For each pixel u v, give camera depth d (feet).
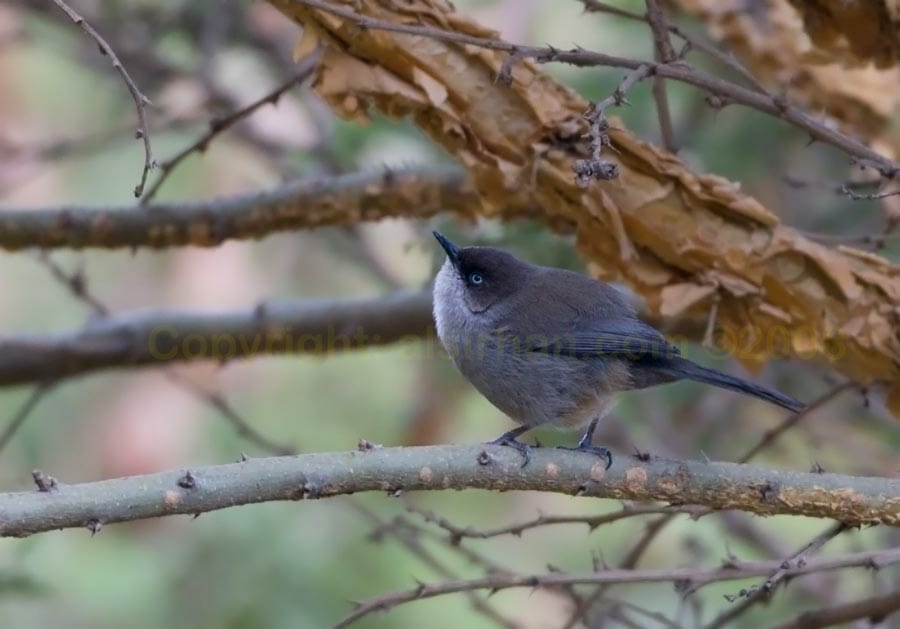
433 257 37.91
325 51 25.61
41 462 45.85
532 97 26.37
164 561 40.96
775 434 29.25
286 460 20.95
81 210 33.96
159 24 44.16
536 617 45.32
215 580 40.19
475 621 42.04
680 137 42.34
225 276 50.34
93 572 40.45
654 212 26.91
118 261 50.52
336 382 47.57
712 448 42.57
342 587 40.14
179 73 44.09
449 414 47.11
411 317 36.58
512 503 48.39
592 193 26.63
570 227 30.48
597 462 22.99
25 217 33.81
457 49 25.88
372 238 49.57
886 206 38.17
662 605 43.06
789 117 25.93
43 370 36.60
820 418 43.11
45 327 49.70
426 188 33.40
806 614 27.12
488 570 29.25
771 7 34.04
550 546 47.62
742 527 38.60
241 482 20.52
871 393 29.22
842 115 34.19
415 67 25.75
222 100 43.06
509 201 29.14
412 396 47.09
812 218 43.52
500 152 26.84
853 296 26.76
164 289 50.21
